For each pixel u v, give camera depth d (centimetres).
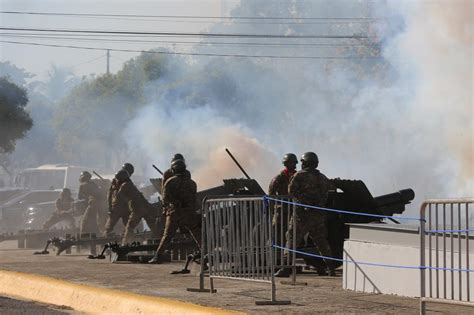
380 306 2684
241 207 2880
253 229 2844
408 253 2930
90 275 3672
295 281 3325
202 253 3053
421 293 2319
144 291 3080
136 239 5559
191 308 2639
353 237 3184
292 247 3666
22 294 3516
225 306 2667
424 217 2325
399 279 2969
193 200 4331
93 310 3022
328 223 4247
